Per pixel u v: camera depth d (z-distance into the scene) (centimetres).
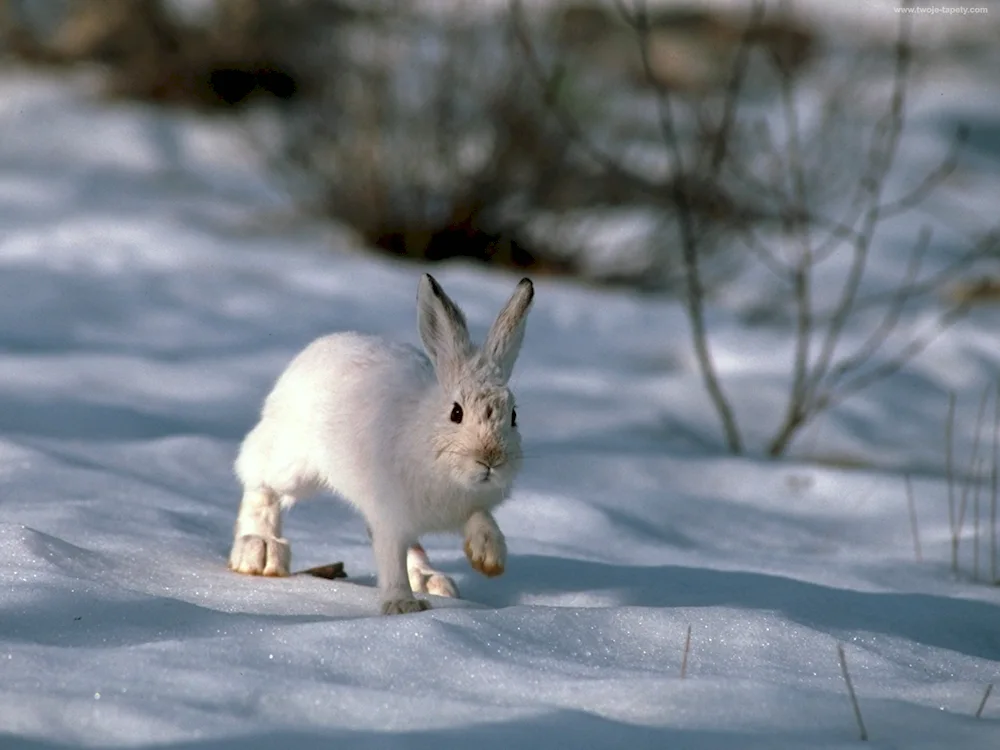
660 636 592
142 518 762
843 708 492
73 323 1314
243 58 2652
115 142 2347
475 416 623
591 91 2005
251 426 1071
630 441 1147
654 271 1905
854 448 1214
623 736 453
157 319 1366
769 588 727
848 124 2339
